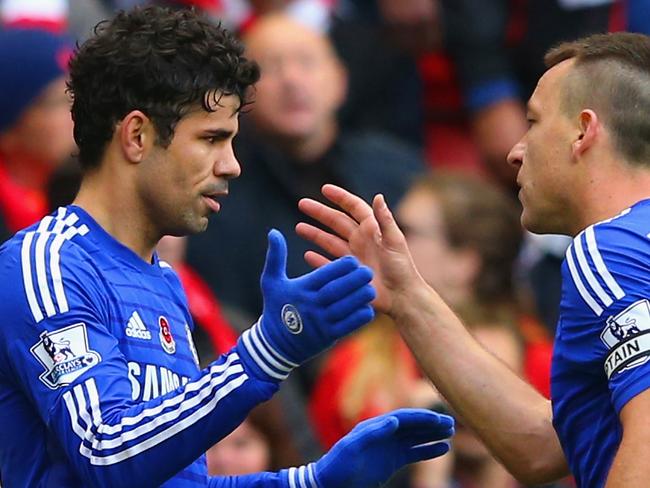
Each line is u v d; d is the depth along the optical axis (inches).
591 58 621.3
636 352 562.9
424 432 609.3
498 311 899.4
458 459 848.9
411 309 687.7
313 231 690.2
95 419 540.7
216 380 542.6
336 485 591.8
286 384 852.0
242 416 545.3
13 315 559.2
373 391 861.8
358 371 867.4
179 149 574.9
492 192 927.7
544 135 625.3
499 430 679.7
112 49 577.3
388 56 1151.0
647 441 552.7
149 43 574.6
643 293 566.3
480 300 901.8
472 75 1161.4
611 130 612.4
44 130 918.4
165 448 537.0
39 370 554.3
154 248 605.0
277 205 984.9
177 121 573.9
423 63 1159.0
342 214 687.1
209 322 863.7
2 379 570.6
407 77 1155.9
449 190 920.9
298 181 997.8
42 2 1001.5
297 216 988.6
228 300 957.2
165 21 578.6
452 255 908.6
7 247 572.4
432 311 687.7
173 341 591.5
